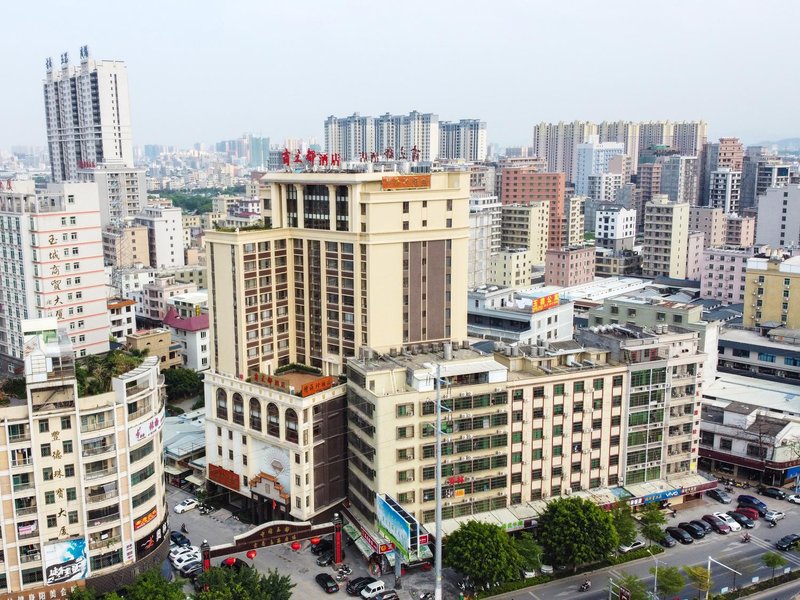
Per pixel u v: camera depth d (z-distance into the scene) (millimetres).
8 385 96250
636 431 127125
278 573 108625
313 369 138750
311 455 119062
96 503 96250
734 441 144125
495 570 101312
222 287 133375
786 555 117875
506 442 117312
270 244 135250
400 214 129125
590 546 107562
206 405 134000
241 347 132875
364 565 114125
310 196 135500
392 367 116562
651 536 116500
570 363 124750
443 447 113625
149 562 102438
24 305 175125
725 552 118688
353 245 128750
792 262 198250
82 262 177375
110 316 198875
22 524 92562
